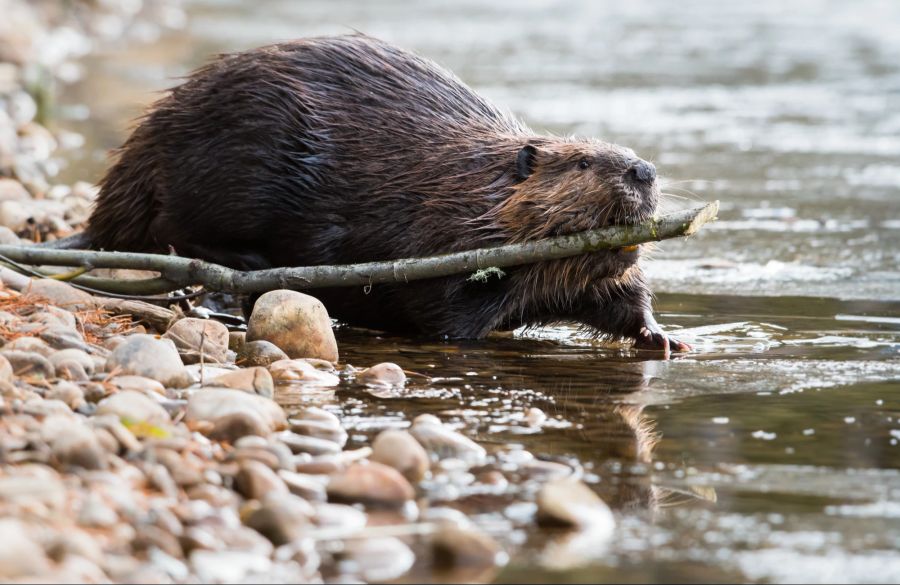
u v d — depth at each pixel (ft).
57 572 18.75
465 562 21.13
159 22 139.85
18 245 41.11
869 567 21.03
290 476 23.84
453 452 26.27
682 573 20.84
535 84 97.76
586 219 35.99
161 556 20.27
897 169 68.64
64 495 21.50
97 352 31.19
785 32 135.64
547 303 38.42
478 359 35.47
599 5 171.32
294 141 38.78
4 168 57.41
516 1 176.96
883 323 39.52
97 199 41.81
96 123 78.02
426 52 116.47
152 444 24.43
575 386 32.32
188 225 39.70
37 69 81.30
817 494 24.38
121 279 37.52
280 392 30.86
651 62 112.06
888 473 25.50
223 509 22.17
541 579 20.59
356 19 146.30
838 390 31.71
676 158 70.90
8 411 25.03
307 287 36.40
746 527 22.74
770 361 34.99
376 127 39.04
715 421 29.12
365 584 20.34
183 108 39.58
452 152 38.42
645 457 26.55
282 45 40.27
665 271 47.75
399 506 23.48
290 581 20.26
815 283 45.50
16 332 31.01
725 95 93.91
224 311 41.27
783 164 69.97
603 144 37.09
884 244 51.78
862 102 91.04
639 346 37.52
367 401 30.40
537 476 25.26
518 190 36.99
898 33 132.67
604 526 22.74
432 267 35.83
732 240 52.85
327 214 38.83
